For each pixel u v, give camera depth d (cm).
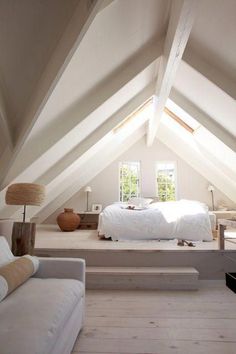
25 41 189
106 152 570
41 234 487
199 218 397
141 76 331
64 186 526
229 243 368
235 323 195
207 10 205
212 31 226
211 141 422
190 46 269
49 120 260
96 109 286
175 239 394
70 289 156
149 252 316
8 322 109
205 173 625
